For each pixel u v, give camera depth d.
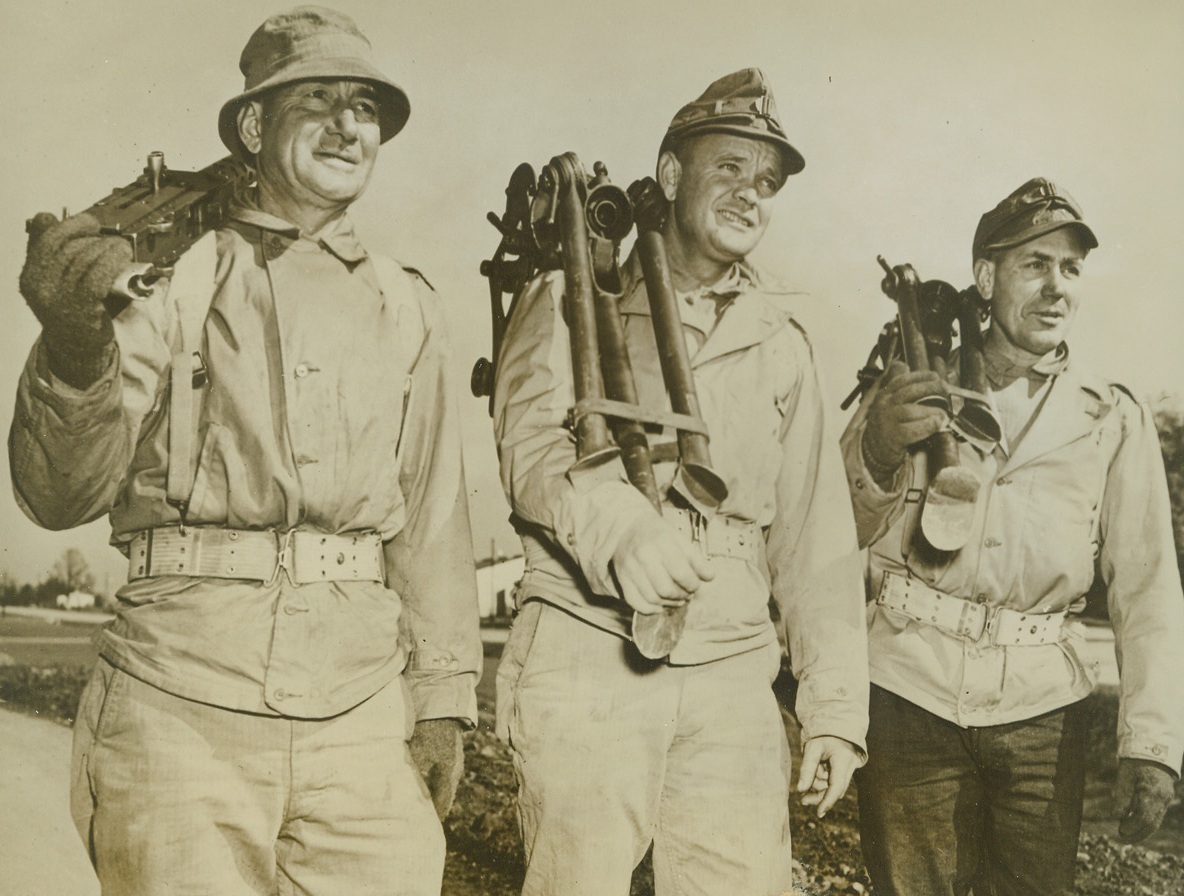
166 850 2.83
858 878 3.54
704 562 2.96
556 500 3.11
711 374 3.48
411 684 3.08
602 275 3.42
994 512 3.76
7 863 3.05
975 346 3.83
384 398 3.12
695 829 3.24
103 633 2.94
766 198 3.65
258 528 2.94
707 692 3.28
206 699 2.86
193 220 3.15
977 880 3.65
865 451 3.71
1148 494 3.90
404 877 2.96
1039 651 3.74
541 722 3.16
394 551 3.14
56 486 2.96
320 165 3.25
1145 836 3.73
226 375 3.01
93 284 2.93
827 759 3.46
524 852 3.18
